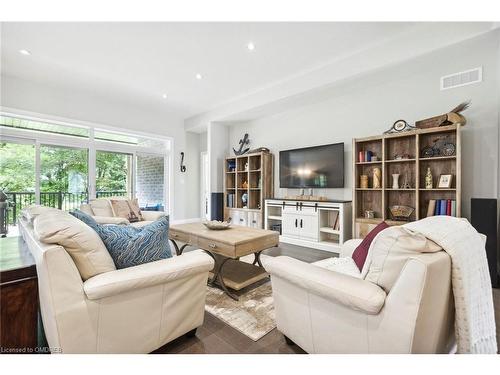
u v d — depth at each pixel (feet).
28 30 8.63
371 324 3.45
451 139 9.47
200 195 21.29
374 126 11.76
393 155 11.04
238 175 17.49
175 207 19.53
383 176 10.68
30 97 12.91
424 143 10.09
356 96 12.35
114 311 3.96
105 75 12.23
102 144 15.83
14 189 12.92
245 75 12.24
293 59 10.65
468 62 9.22
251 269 8.52
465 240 3.74
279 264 4.58
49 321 3.67
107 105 15.70
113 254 4.44
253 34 8.89
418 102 10.45
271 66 11.28
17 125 12.91
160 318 4.48
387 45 9.37
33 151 13.42
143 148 17.90
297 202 13.38
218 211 17.71
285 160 15.15
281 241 14.15
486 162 8.96
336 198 13.20
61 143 14.20
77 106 14.46
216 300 6.89
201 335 5.28
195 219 20.97
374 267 3.70
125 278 3.93
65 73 12.00
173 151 19.33
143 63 10.99
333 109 13.26
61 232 3.70
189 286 4.85
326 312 3.99
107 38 9.14
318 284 3.86
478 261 3.92
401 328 3.15
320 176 13.46
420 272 3.03
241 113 15.88
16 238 6.19
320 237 12.75
